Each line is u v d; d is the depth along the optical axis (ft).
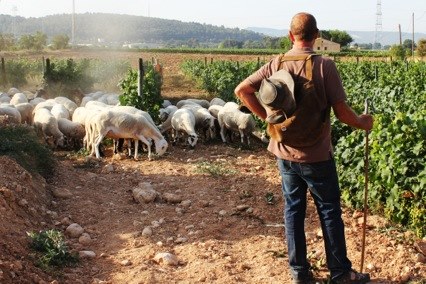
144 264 19.44
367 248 19.80
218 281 18.10
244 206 24.94
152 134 35.99
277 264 18.98
